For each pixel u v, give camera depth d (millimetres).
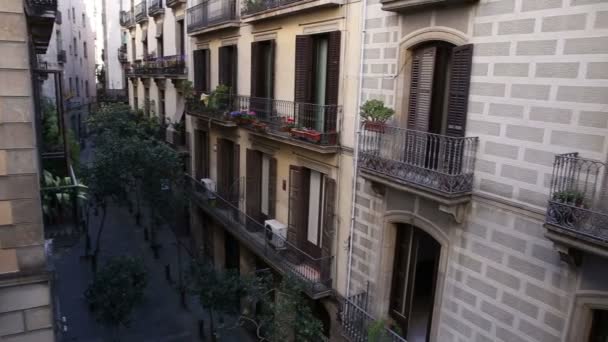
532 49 6426
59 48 31969
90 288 12805
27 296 5965
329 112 10711
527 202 6695
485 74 7117
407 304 9508
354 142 10242
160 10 24234
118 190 17953
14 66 5430
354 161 10250
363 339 9539
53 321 6453
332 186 10945
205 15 17344
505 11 6730
